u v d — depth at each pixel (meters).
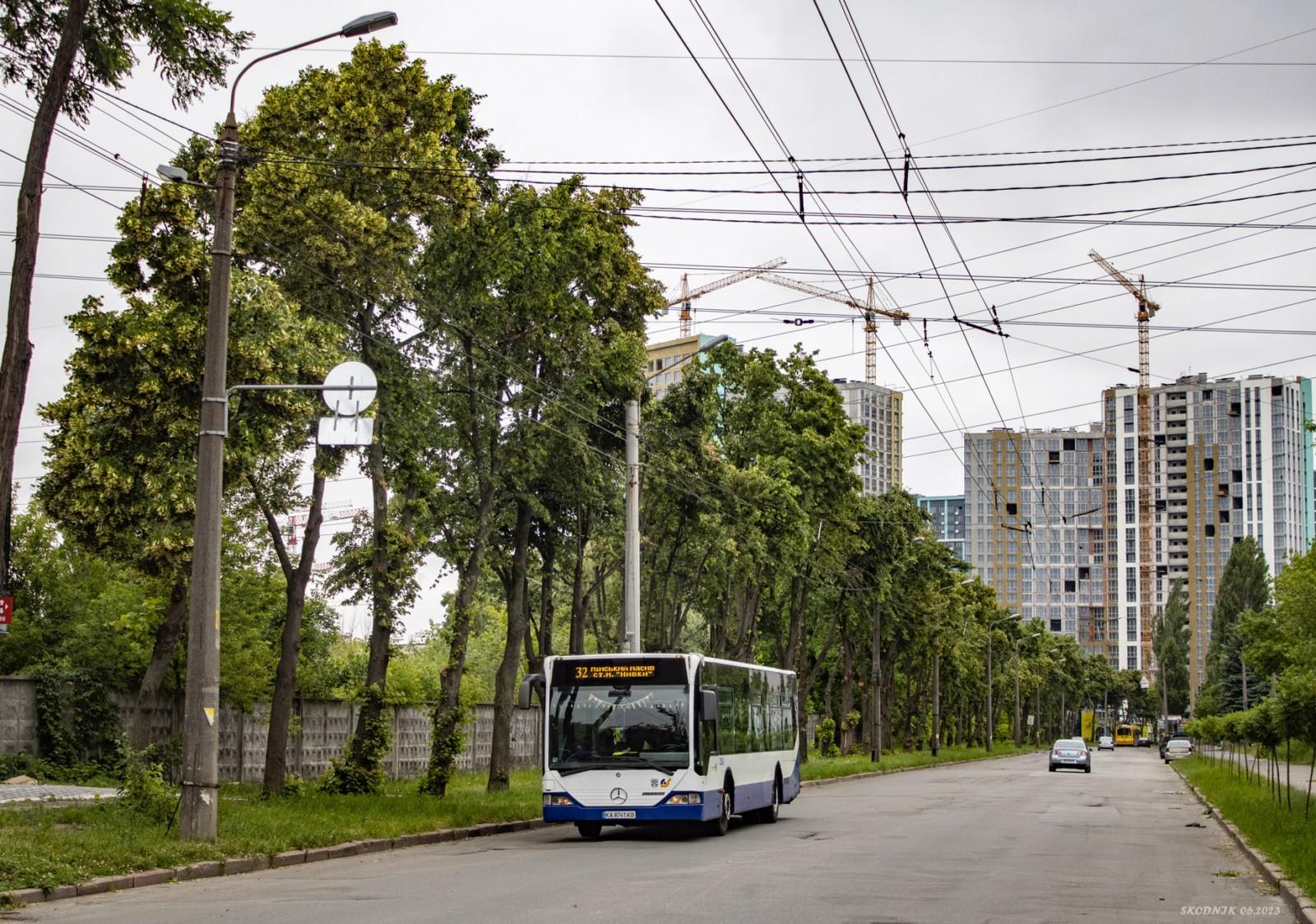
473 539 30.16
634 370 31.53
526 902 13.46
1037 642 138.12
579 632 35.00
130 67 17.56
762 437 49.00
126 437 22.11
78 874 14.48
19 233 15.96
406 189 24.80
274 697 25.36
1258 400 181.38
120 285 22.72
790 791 30.80
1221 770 50.62
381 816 22.86
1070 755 67.19
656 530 42.03
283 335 22.59
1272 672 34.62
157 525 22.83
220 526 18.08
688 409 40.94
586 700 23.14
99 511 22.17
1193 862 19.69
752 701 27.14
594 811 22.61
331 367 23.47
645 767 22.62
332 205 23.44
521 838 23.69
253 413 22.69
